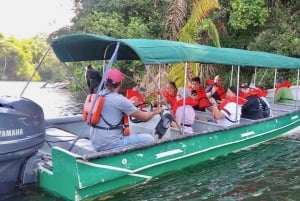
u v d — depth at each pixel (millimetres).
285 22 13773
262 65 6668
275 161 6078
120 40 4586
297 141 7477
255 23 13438
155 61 4547
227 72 13203
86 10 17312
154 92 7270
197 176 5277
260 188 4879
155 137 5273
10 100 3896
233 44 14344
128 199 4383
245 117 7195
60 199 4133
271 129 7223
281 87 9648
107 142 4379
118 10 15586
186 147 5227
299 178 5266
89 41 5270
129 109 4406
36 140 4082
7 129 3766
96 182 4109
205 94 7211
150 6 15375
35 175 4348
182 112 5594
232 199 4504
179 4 11633
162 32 14281
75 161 3914
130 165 4473
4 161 3826
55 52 5609
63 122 5973
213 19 13297
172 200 4414
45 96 17344
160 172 4957
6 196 4113
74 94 18109
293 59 8109
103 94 4375
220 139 5844
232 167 5727
